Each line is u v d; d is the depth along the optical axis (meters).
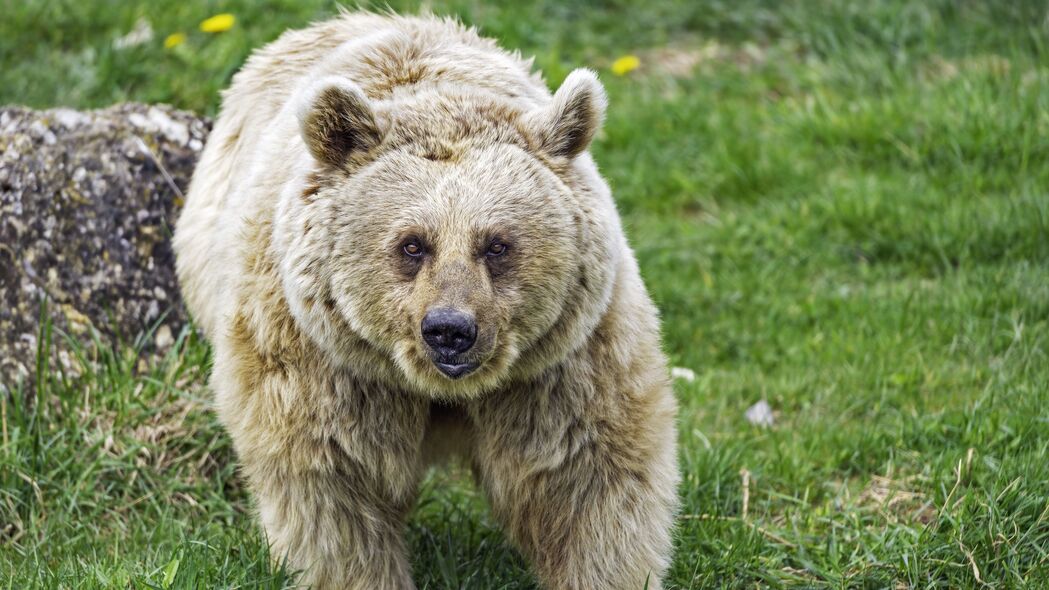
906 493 10.41
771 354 13.02
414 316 7.75
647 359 8.59
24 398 10.84
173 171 12.14
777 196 15.66
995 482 9.76
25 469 10.23
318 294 7.96
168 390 11.02
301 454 8.30
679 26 19.77
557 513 8.60
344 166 8.09
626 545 8.48
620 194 16.00
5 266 11.20
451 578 9.35
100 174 11.79
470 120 8.17
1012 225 13.94
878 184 15.20
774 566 9.55
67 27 17.50
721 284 14.23
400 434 8.52
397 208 7.85
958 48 17.86
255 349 8.35
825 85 17.73
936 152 15.62
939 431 11.05
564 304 8.08
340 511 8.52
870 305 13.34
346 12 11.29
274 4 17.95
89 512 10.25
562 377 8.31
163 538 9.88
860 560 9.43
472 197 7.82
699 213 15.90
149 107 12.43
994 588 8.99
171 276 11.86
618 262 8.50
